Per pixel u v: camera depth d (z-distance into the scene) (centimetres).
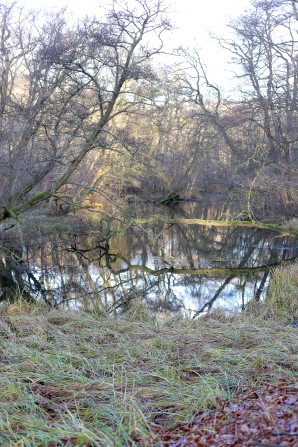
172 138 2955
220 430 349
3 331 691
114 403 426
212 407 415
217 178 3375
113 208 2266
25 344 628
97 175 2402
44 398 443
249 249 1745
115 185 2711
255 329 695
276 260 1523
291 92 2086
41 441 356
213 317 830
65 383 489
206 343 634
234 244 1872
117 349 608
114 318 814
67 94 1574
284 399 398
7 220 1830
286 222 2028
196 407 409
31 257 1540
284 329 698
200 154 3123
